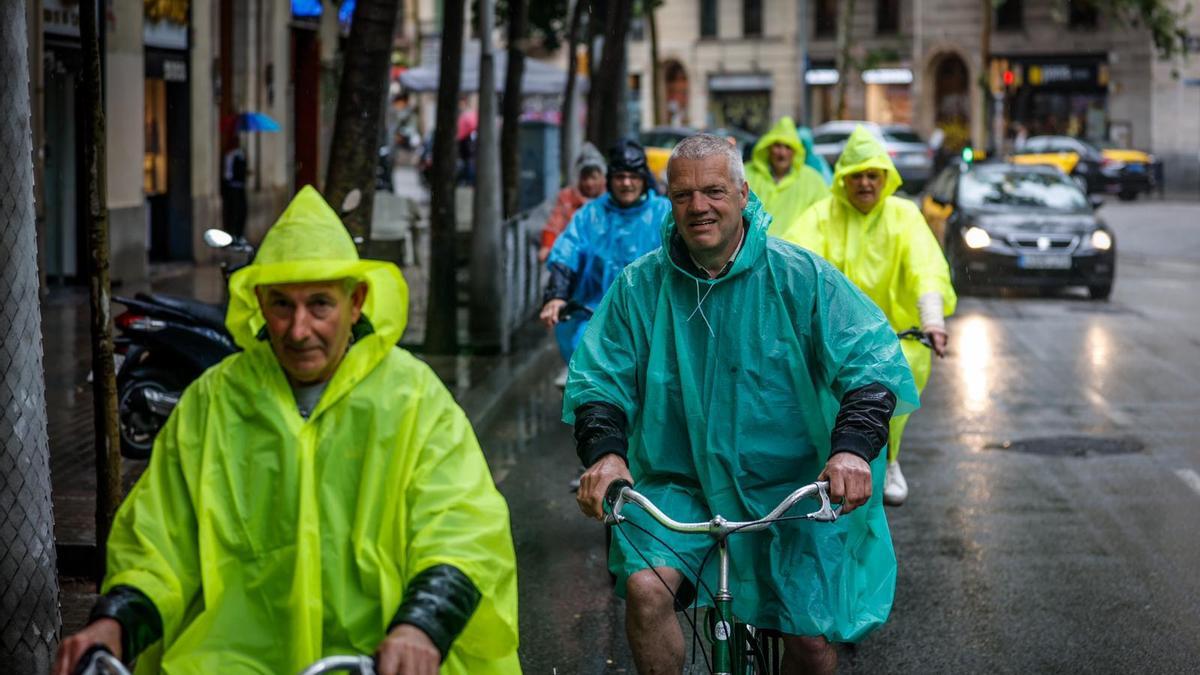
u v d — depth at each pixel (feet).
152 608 10.77
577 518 29.12
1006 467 33.50
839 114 171.94
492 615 10.98
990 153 143.95
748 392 14.93
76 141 61.52
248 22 82.43
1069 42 179.52
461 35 46.29
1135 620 22.63
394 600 10.91
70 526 25.91
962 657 20.99
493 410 39.55
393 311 11.27
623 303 15.30
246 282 11.25
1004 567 25.49
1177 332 56.49
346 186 35.55
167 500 11.25
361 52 35.42
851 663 20.77
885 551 15.42
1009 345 53.01
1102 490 31.27
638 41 206.28
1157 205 148.05
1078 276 67.21
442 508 10.96
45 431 17.37
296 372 11.21
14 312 16.81
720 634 13.43
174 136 72.74
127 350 32.27
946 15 190.08
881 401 14.25
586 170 42.63
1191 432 37.42
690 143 14.78
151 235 73.15
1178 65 172.76
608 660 21.13
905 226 25.20
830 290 14.89
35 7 54.08
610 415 14.75
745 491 14.99
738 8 201.77
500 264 48.34
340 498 11.10
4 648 16.88
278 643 10.98
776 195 39.34
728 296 14.94
